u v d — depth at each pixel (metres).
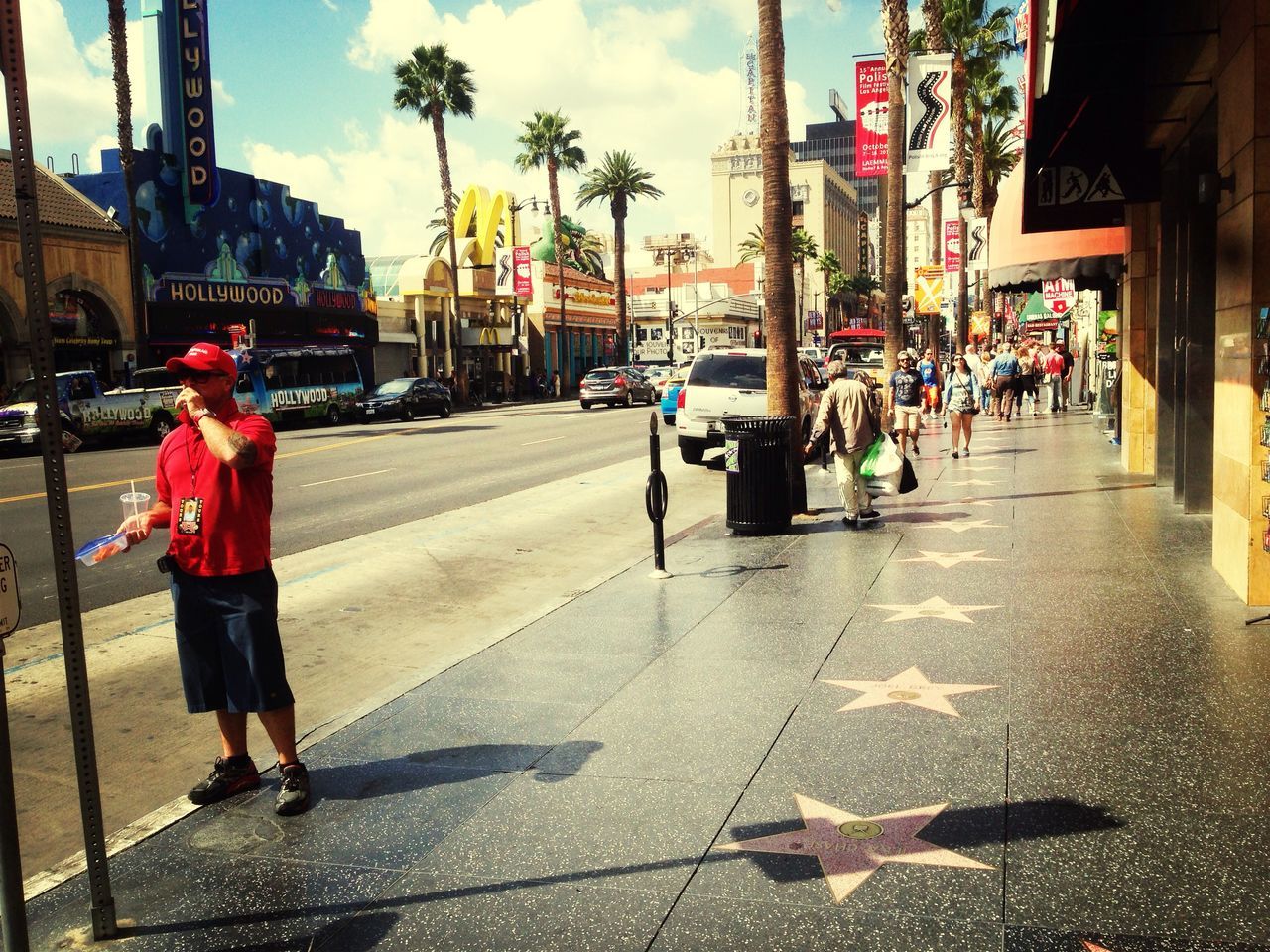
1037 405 28.58
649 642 6.62
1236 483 6.97
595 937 3.24
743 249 118.19
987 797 4.07
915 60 21.92
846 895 3.40
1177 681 5.28
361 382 37.91
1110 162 10.79
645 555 10.05
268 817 4.29
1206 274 9.71
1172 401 11.92
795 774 4.38
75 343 31.42
